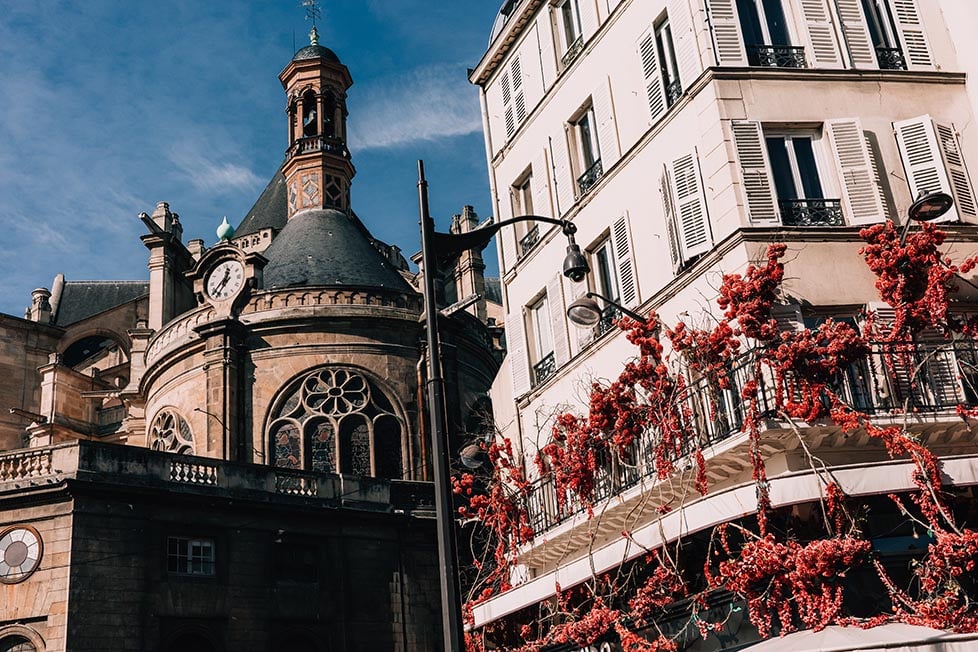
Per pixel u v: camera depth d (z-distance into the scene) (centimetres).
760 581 1767
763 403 1823
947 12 2255
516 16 2909
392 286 4659
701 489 1873
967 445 1861
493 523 2659
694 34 2194
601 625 2122
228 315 4219
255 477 3481
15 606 3052
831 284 1961
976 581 1645
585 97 2606
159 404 4403
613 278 2458
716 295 2042
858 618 1669
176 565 3241
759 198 2025
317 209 5034
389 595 3581
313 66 5381
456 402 4341
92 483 3142
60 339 6053
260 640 3294
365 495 3678
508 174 2930
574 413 2470
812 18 2208
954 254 2014
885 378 1836
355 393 4191
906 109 2153
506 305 2870
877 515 1795
